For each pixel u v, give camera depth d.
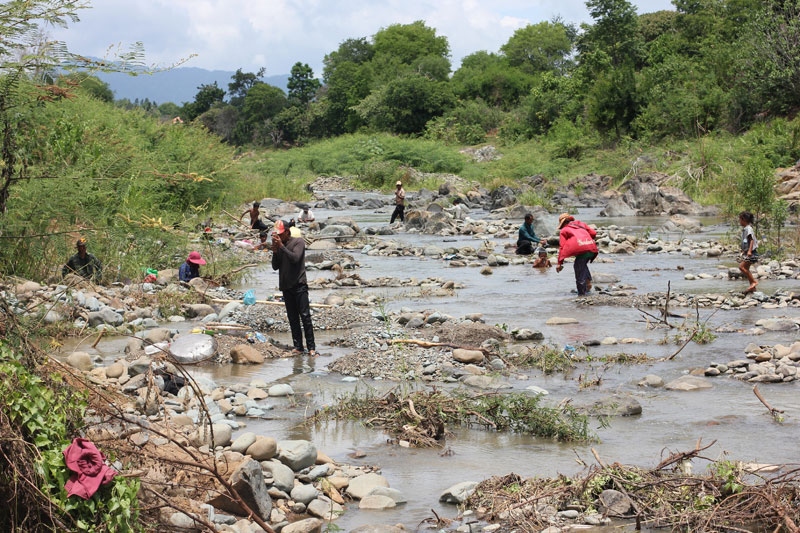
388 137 70.31
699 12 78.69
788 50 49.28
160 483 5.09
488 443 7.68
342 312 13.46
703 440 7.54
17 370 4.62
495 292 16.83
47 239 8.64
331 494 6.24
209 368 10.48
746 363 10.38
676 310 14.44
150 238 14.81
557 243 25.23
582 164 55.06
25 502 4.39
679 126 53.94
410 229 30.69
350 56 136.50
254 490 5.64
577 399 9.05
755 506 5.77
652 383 9.62
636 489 6.14
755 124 48.47
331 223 30.38
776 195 35.03
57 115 8.70
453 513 6.02
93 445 4.57
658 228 29.56
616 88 57.97
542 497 6.07
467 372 10.02
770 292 16.00
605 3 77.31
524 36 124.19
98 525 4.44
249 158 71.00
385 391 9.24
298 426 8.09
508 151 68.75
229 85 140.25
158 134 26.94
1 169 6.43
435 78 110.12
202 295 14.55
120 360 9.43
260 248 23.36
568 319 13.46
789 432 7.73
